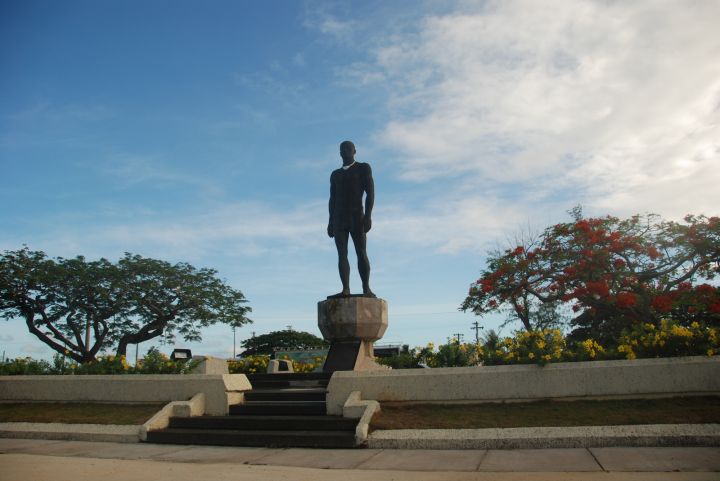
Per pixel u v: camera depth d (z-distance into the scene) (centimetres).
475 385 975
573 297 1842
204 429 982
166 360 1386
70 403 1197
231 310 3497
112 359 1388
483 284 2055
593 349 1028
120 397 1157
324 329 1402
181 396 1096
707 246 1792
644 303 1797
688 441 732
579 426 814
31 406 1207
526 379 959
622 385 921
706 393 892
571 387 939
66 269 3156
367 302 1382
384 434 863
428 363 1186
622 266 1844
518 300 2262
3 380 1267
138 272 3344
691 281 1869
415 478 631
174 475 674
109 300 3212
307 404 1030
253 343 5409
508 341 1091
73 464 756
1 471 706
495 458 723
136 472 696
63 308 3142
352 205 1471
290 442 884
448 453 776
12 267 3047
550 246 2022
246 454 826
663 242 1872
